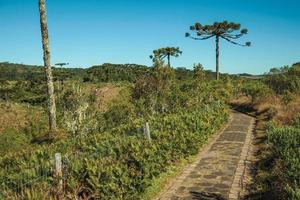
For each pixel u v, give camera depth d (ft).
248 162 40.45
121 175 26.73
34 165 27.50
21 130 141.38
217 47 151.53
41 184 23.09
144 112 68.59
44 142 47.32
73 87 56.85
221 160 41.57
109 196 25.02
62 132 48.85
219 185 32.60
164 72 75.10
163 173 35.76
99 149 31.27
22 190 22.20
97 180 24.98
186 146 41.83
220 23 143.54
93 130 54.39
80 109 54.95
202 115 57.88
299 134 39.60
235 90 136.05
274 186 29.25
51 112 49.85
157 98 72.33
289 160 31.17
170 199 29.30
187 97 78.84
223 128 66.64
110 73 284.61
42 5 48.62
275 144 39.42
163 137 38.40
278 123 60.54
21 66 431.84
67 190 24.22
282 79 113.09
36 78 277.44
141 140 35.12
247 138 55.52
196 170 37.65
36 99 232.53
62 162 25.94
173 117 49.93
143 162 29.45
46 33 49.16
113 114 65.72
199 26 144.15
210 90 102.68
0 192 22.20
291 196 24.26
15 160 31.68
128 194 26.61
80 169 25.66
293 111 66.18
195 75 122.11
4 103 216.13
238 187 31.96
